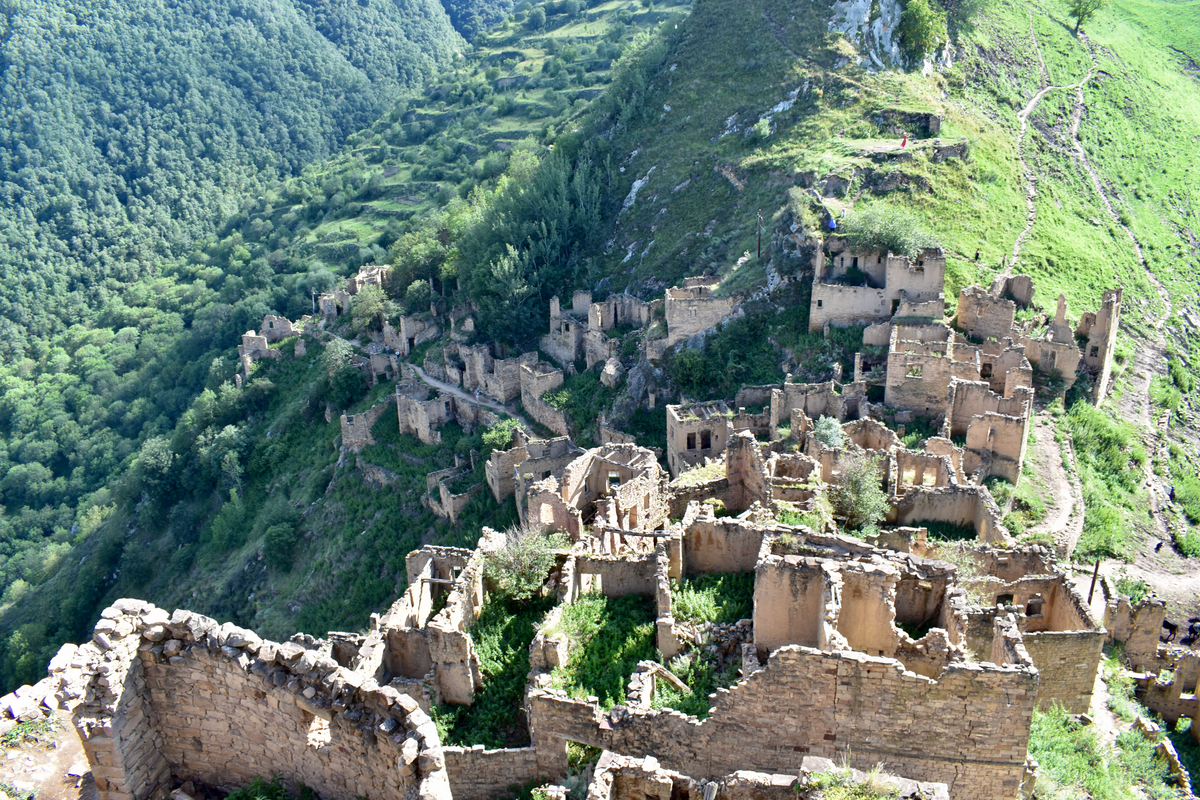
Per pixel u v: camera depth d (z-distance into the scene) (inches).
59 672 961.5
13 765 873.5
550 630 1552.7
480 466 3924.7
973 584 1620.3
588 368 4414.4
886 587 1304.1
